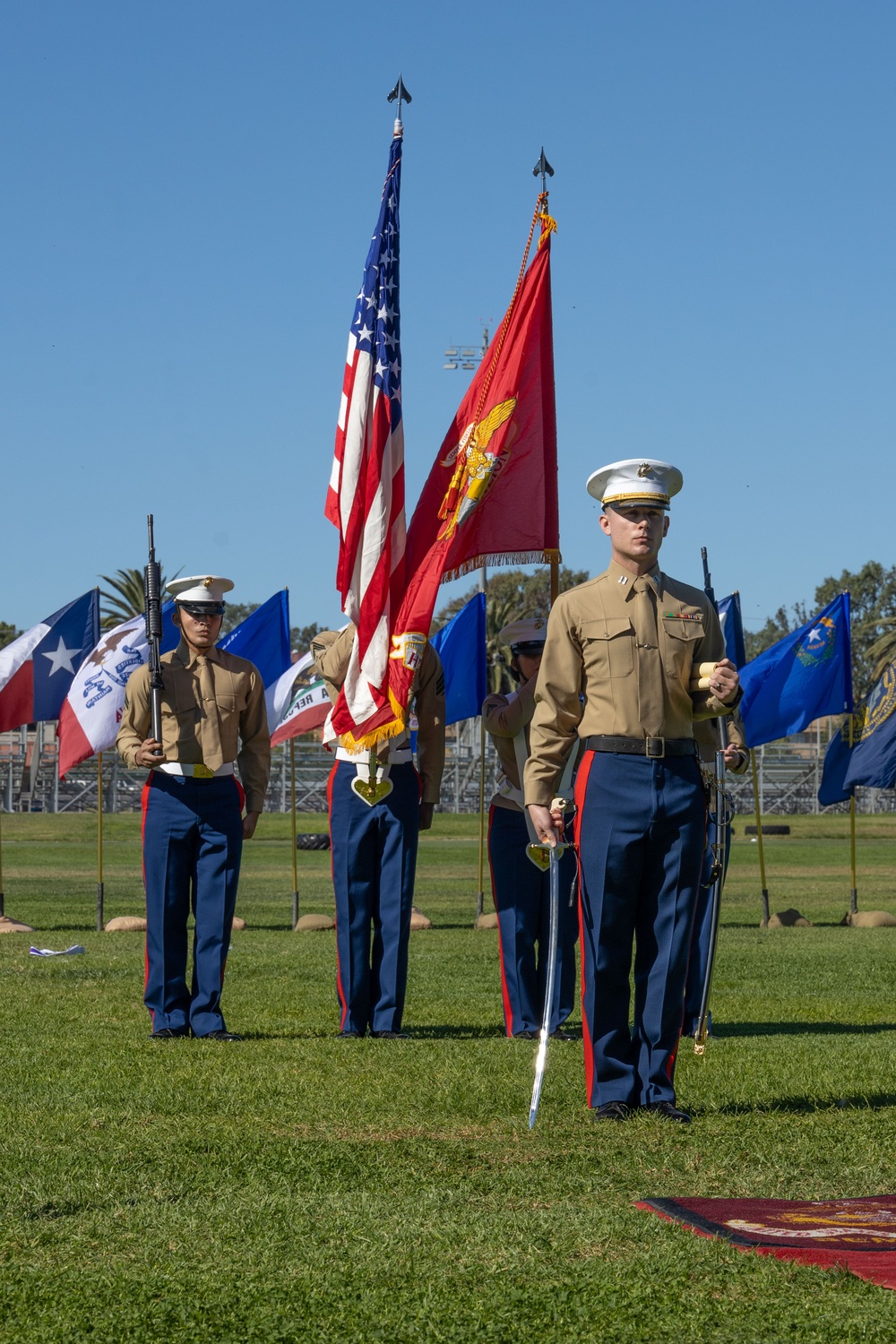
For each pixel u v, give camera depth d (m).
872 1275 3.84
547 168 8.70
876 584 100.31
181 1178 5.03
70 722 15.88
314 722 17.14
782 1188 4.93
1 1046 7.86
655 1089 6.24
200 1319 3.64
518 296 8.74
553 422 8.72
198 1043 8.02
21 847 39.38
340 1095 6.48
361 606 8.97
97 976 11.12
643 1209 4.57
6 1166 5.20
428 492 9.08
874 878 27.69
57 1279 3.93
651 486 6.27
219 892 8.49
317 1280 3.90
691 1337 3.46
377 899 8.63
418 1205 4.65
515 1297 3.74
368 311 9.54
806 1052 7.74
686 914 6.29
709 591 7.09
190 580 8.66
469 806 67.38
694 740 6.42
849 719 17.84
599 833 6.25
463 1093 6.50
